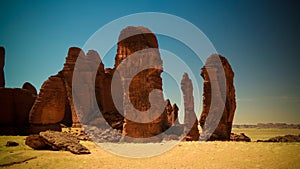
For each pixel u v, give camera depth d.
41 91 33.84
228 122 30.75
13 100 37.38
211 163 15.85
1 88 36.66
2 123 35.75
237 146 19.55
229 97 30.67
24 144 23.22
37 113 33.16
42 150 20.56
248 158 16.44
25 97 38.53
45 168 15.63
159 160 17.27
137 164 16.39
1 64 44.41
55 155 18.56
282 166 14.58
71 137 21.72
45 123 33.38
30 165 16.27
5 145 22.78
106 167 15.73
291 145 19.22
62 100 34.69
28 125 37.59
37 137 21.14
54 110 33.97
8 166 16.23
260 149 18.27
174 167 15.42
